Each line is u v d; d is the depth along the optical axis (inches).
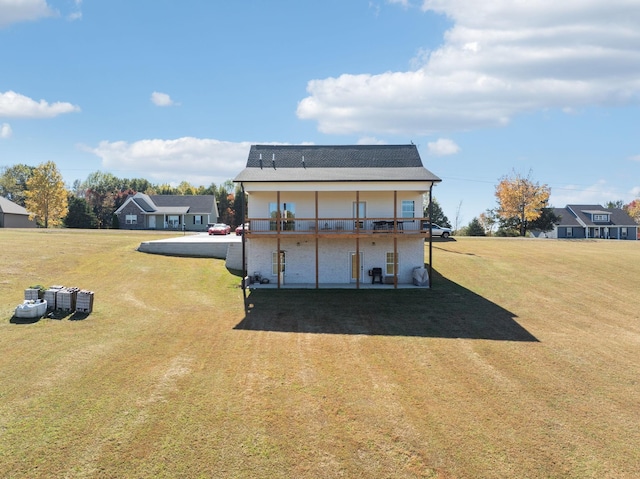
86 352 456.4
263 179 834.2
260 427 323.3
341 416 342.6
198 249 1063.6
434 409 358.0
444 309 690.8
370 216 920.9
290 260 909.2
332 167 959.6
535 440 314.8
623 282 853.8
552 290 809.5
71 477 261.0
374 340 535.2
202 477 266.2
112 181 3646.7
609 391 399.2
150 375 407.8
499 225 2258.9
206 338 526.0
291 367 441.7
